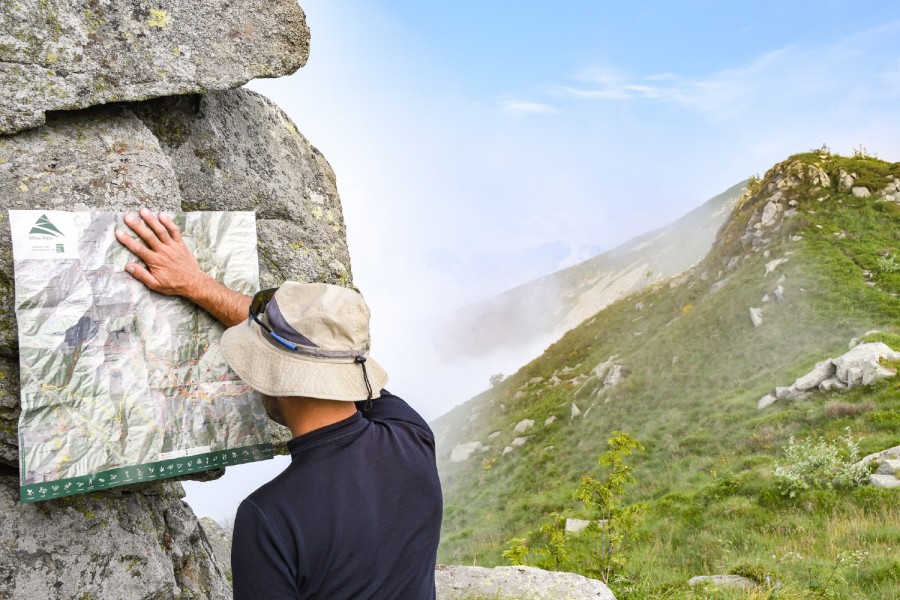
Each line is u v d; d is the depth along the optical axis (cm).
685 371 3581
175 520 414
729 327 3725
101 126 317
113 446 279
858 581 1038
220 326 314
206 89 332
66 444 269
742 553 1371
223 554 633
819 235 4062
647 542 1595
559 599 562
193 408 303
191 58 327
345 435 214
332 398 207
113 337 284
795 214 4422
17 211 266
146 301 294
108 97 304
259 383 214
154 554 346
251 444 317
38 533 307
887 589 983
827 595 997
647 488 2312
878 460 1631
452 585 593
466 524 2970
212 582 434
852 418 2091
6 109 281
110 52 304
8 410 286
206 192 385
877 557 1105
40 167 291
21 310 264
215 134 392
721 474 2106
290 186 431
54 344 270
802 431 2169
